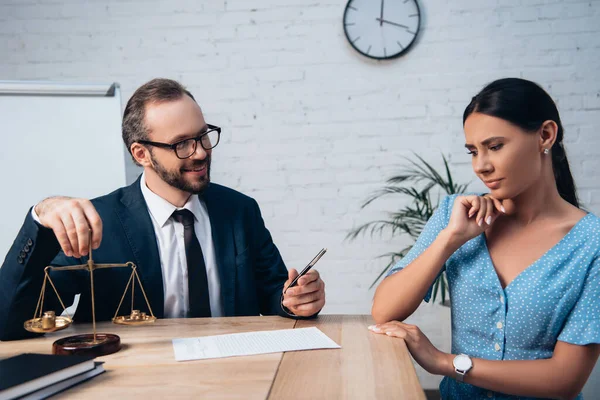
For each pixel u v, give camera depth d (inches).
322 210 111.7
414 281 45.0
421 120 109.4
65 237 40.4
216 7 112.3
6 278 43.6
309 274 49.4
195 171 55.8
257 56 111.9
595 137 105.7
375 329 44.1
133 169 111.1
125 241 55.4
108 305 54.1
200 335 43.4
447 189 103.2
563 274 41.9
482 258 45.4
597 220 42.8
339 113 110.9
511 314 42.9
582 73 105.7
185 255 57.6
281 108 111.9
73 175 93.5
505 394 42.6
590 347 40.6
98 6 113.2
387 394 29.8
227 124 112.6
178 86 57.4
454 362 41.5
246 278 58.9
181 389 30.7
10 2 113.4
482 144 41.2
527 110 40.3
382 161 110.4
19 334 44.2
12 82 91.0
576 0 105.3
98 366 33.7
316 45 110.9
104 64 113.5
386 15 108.5
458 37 107.9
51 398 29.7
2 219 91.2
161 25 113.0
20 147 92.3
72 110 94.0
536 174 41.4
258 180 112.5
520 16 106.4
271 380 32.1
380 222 110.8
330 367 34.7
